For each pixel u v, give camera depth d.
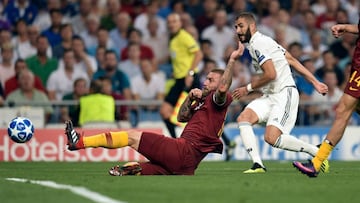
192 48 54.38
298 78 60.84
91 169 40.75
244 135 37.56
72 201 22.88
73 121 55.72
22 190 26.22
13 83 59.75
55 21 65.50
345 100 31.94
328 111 57.38
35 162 49.72
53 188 26.92
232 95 37.03
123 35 66.88
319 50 67.44
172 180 30.23
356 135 54.75
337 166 45.25
